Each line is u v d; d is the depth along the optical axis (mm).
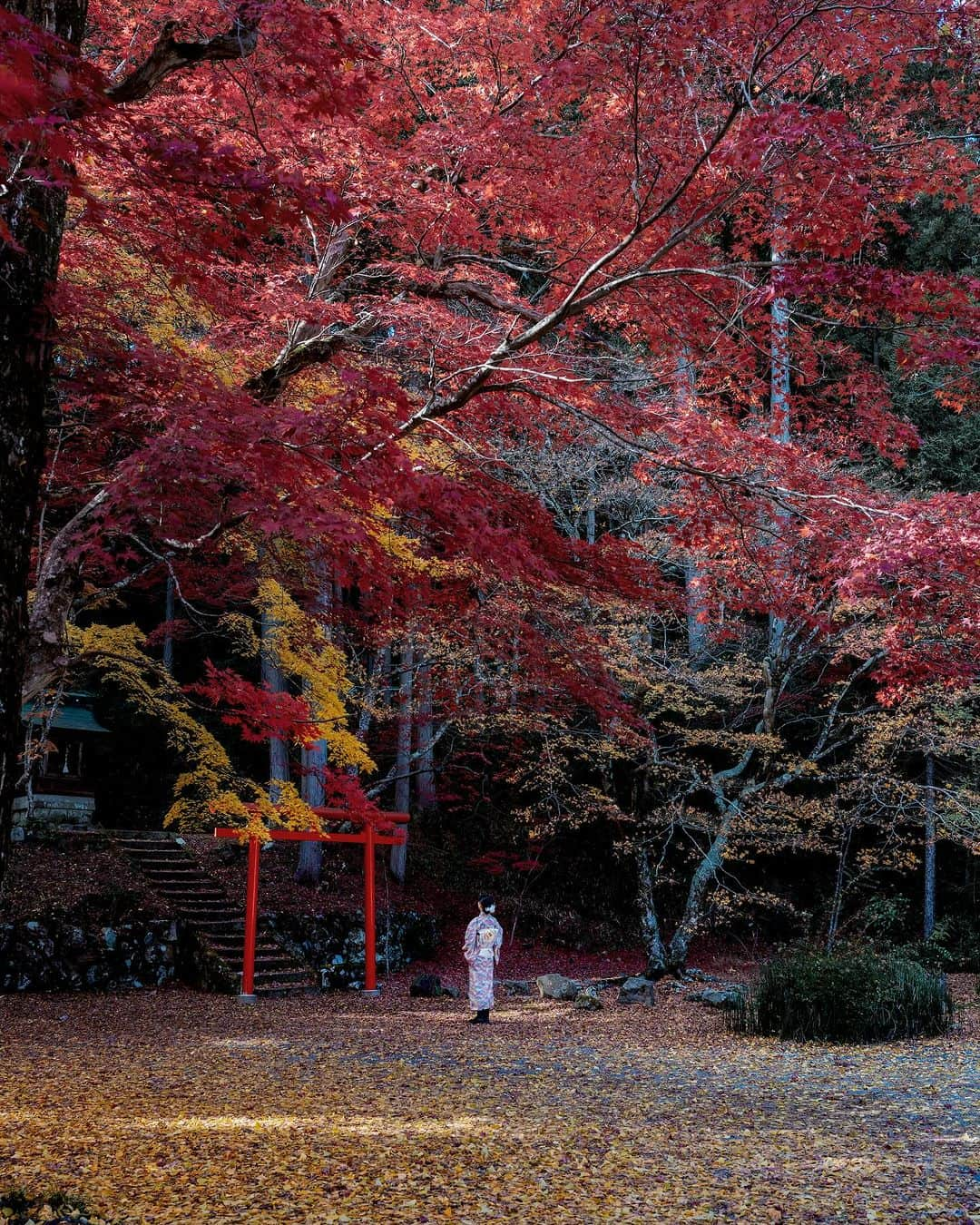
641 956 18906
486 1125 6301
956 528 5426
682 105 5758
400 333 7172
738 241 8219
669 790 17453
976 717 16250
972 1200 4773
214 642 22438
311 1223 4422
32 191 4473
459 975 16547
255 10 4148
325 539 5836
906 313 5230
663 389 9156
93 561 6820
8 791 4234
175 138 3822
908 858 16000
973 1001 13320
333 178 6766
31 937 12664
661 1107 6918
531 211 7453
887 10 5238
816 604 7414
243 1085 7605
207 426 4957
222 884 15836
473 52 7273
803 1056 9273
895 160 6152
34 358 4500
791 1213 4574
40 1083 7574
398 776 16875
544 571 6152
